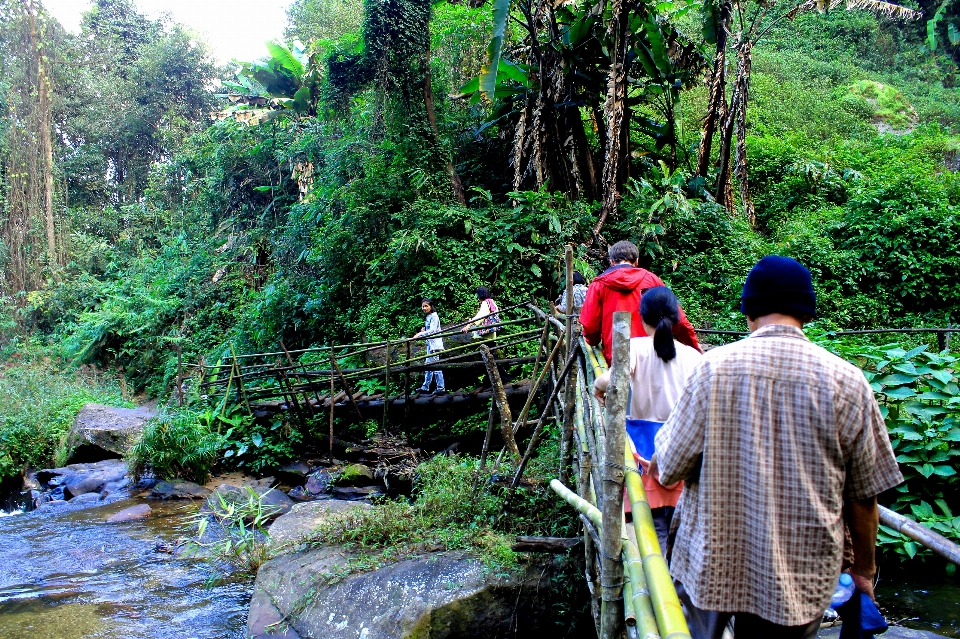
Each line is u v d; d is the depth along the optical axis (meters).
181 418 9.17
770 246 12.40
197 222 21.58
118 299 20.88
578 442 3.99
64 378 17.31
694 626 1.96
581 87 13.20
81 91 32.78
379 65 12.02
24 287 25.34
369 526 5.05
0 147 27.33
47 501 9.02
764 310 1.77
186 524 7.39
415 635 3.87
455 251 11.21
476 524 4.83
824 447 1.60
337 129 14.61
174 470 8.95
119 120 32.91
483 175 13.91
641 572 2.12
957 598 4.19
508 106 13.29
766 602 1.60
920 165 15.86
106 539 7.00
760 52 25.02
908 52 25.77
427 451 8.52
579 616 4.11
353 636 3.99
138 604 5.38
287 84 18.12
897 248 12.08
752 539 1.64
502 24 9.91
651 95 14.29
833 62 24.64
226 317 17.39
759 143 16.45
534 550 4.32
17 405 12.49
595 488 3.38
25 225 26.42
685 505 1.82
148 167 34.03
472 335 9.41
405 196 12.12
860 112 21.58
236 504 7.00
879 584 4.45
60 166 30.98
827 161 16.12
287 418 9.49
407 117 12.24
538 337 8.20
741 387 1.68
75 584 5.83
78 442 10.69
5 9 27.89
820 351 1.68
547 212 11.34
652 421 3.09
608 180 11.66
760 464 1.63
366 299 12.36
